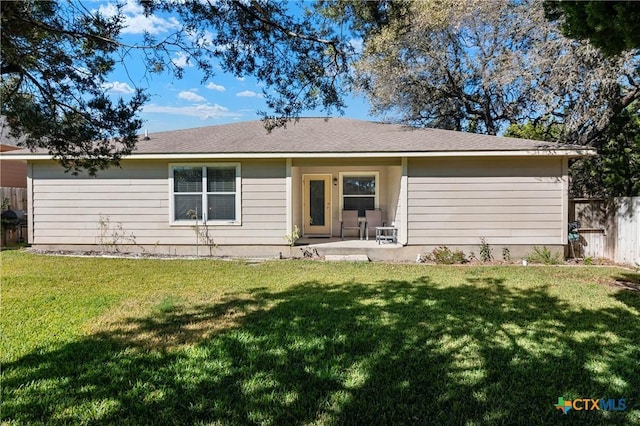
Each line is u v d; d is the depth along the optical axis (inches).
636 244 329.4
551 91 427.2
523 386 117.7
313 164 388.5
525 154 355.3
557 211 369.1
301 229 484.1
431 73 597.3
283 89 200.2
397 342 151.3
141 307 198.4
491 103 641.0
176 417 102.3
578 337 156.5
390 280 267.3
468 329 165.6
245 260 361.1
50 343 149.3
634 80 415.2
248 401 109.7
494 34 512.7
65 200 394.9
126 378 122.3
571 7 124.8
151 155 373.4
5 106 161.0
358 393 114.0
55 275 277.1
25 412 103.5
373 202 485.1
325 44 195.9
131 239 395.2
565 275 287.1
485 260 370.0
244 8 173.5
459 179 374.6
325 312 190.2
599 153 473.1
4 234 465.4
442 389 116.0
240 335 159.0
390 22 228.1
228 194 392.2
